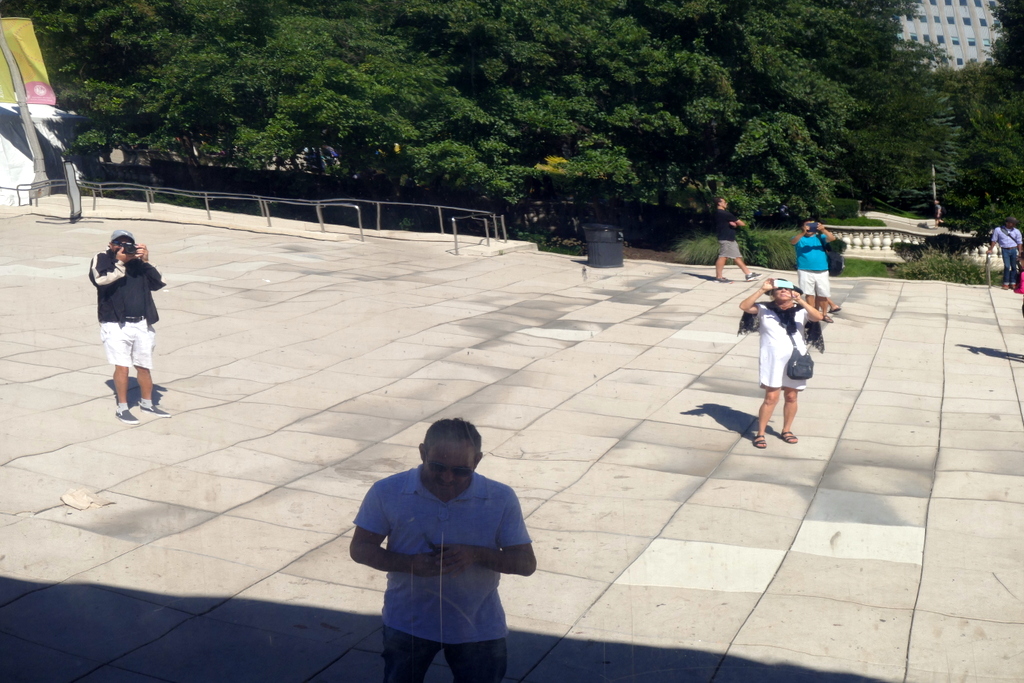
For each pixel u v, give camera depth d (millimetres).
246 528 4555
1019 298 12969
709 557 4516
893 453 6395
